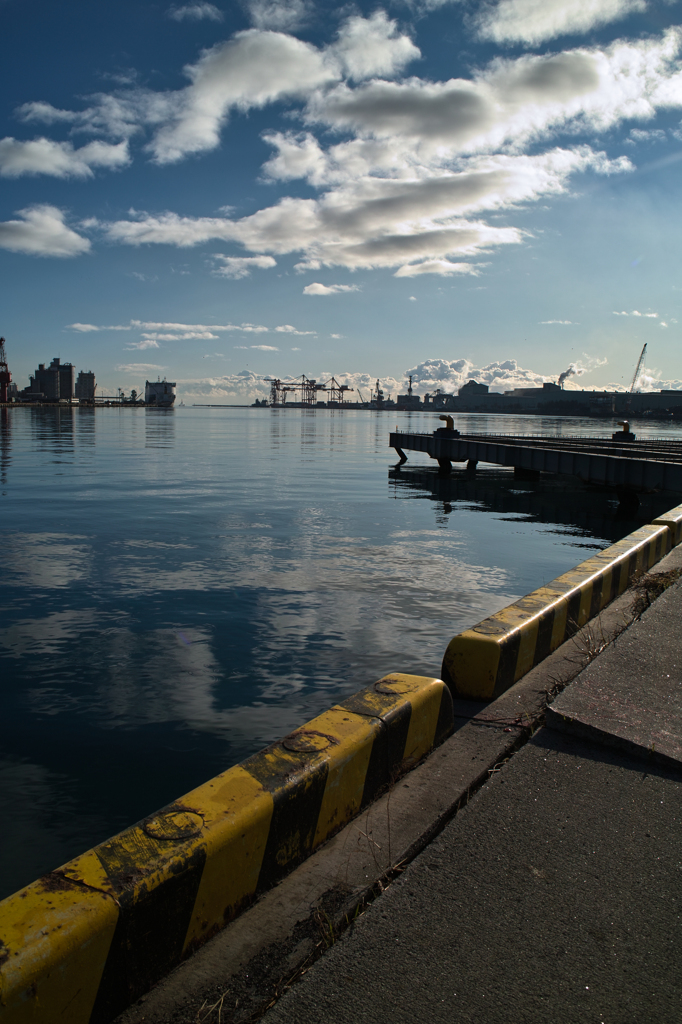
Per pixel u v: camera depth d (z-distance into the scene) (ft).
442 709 10.58
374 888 7.05
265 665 20.65
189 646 22.30
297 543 42.06
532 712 11.75
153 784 13.50
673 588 20.35
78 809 12.52
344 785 8.16
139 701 17.78
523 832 8.09
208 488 73.61
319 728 8.68
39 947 4.82
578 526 54.34
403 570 34.73
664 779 9.50
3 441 169.27
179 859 5.92
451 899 6.84
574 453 74.79
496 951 6.15
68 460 111.45
